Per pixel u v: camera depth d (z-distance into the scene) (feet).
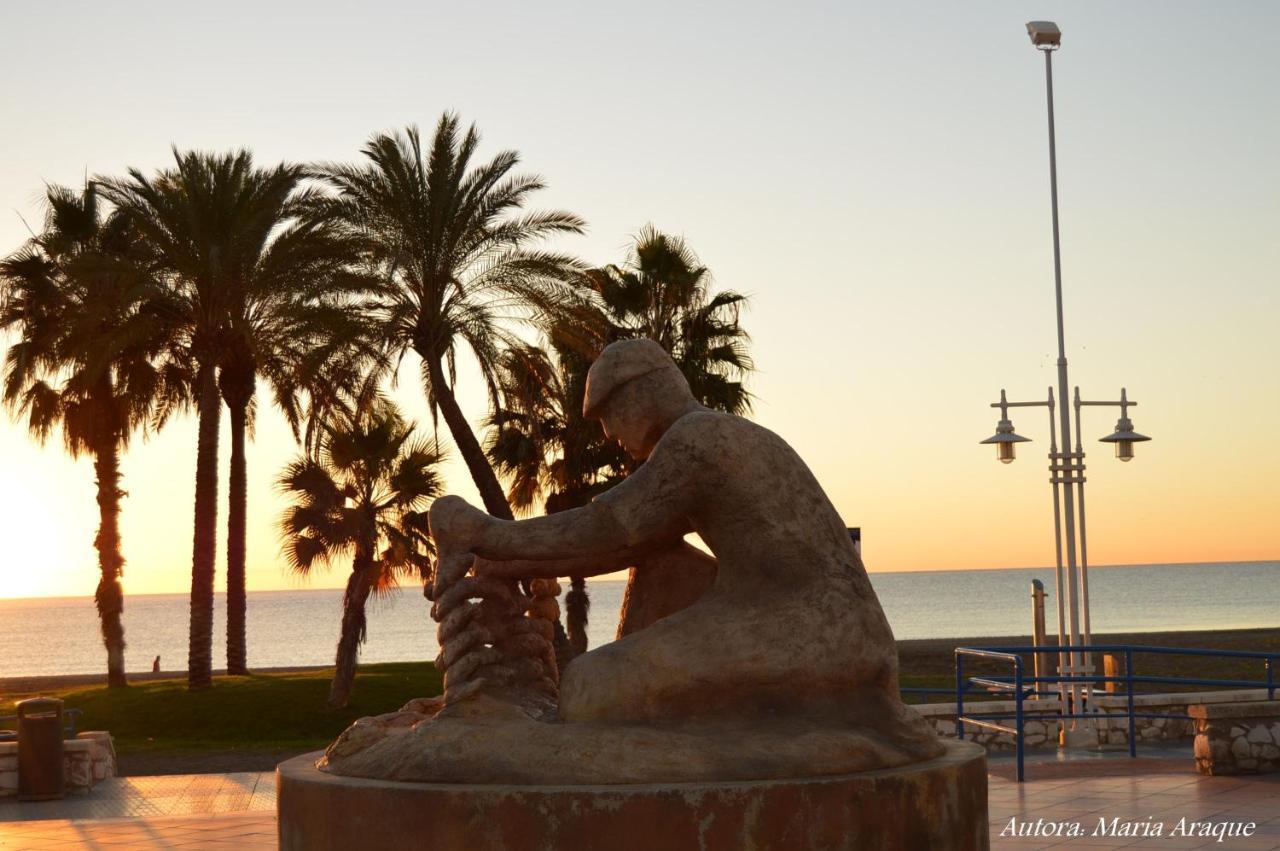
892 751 14.12
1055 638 77.56
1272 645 155.02
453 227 68.18
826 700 14.44
